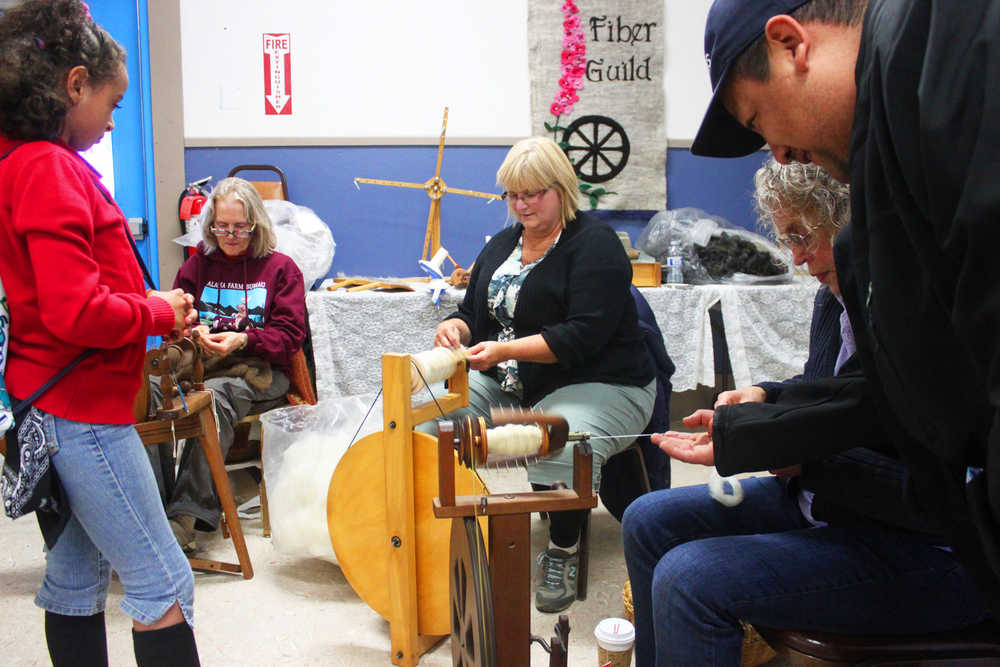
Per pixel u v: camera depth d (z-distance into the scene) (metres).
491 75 3.87
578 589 2.12
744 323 3.32
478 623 1.08
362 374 3.26
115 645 1.86
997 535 0.71
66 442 1.22
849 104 0.79
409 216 3.92
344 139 3.85
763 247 3.60
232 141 3.82
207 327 2.50
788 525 1.37
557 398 2.06
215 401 2.46
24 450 1.20
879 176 0.69
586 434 1.20
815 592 1.09
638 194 3.95
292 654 1.84
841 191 1.18
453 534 1.27
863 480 1.12
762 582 1.10
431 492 1.76
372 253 3.93
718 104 0.95
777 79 0.82
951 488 0.81
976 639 1.09
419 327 3.27
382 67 3.84
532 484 2.11
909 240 0.69
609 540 2.55
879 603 1.09
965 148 0.58
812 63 0.79
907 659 1.07
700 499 1.39
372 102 3.85
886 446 1.11
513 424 1.20
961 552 0.84
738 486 1.38
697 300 3.32
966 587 1.10
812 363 1.43
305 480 2.19
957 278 0.65
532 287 2.13
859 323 0.85
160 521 1.33
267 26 3.78
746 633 1.56
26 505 1.20
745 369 3.32
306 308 3.26
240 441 3.26
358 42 3.82
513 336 2.23
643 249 3.81
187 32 3.75
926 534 1.14
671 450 1.29
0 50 1.16
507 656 1.21
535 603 2.08
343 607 2.08
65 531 1.35
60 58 1.18
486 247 2.38
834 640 1.08
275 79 3.80
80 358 1.23
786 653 1.12
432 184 3.71
